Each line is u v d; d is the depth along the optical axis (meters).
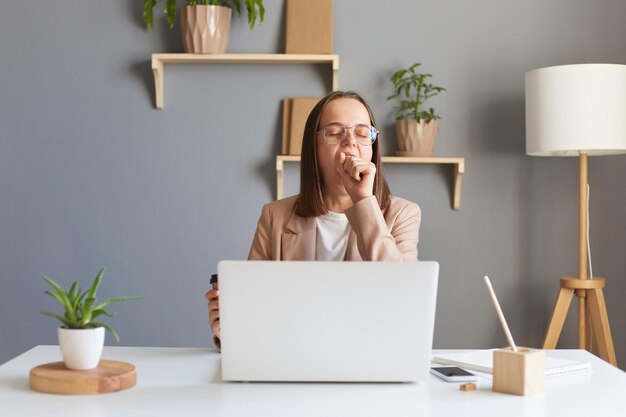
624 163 3.50
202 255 3.50
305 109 3.41
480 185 3.50
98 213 3.50
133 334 3.51
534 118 3.08
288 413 1.25
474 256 3.50
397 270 1.40
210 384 1.45
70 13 3.48
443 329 3.50
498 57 3.48
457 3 3.49
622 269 3.50
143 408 1.28
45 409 1.27
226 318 1.41
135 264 3.50
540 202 3.50
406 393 1.39
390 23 3.48
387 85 3.47
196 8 3.28
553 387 1.45
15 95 3.49
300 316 1.40
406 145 3.35
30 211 3.51
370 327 1.41
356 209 1.82
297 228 2.15
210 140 3.48
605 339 3.12
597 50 3.48
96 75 3.48
